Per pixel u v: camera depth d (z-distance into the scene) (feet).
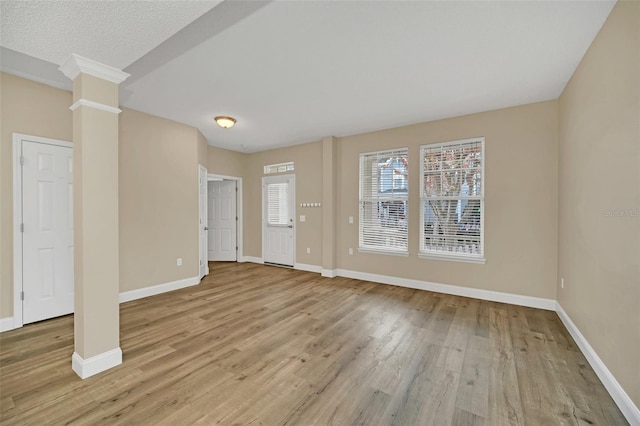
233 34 6.92
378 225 15.40
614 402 5.76
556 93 10.37
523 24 6.54
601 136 6.61
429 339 8.56
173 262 13.84
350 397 5.92
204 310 10.98
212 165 19.01
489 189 12.14
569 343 8.29
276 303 11.83
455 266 13.00
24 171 9.38
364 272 15.80
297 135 16.35
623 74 5.60
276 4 5.86
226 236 21.16
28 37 5.73
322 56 7.96
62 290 10.18
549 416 5.40
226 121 13.00
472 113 12.47
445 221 13.33
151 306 11.41
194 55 7.88
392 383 6.40
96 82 6.72
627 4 5.40
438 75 9.07
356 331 9.12
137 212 12.44
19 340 8.36
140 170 12.52
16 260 9.20
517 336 8.75
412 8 6.02
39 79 9.49
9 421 5.16
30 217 9.50
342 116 12.91
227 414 5.40
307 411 5.50
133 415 5.35
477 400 5.85
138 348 7.93
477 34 6.93
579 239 8.11
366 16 6.27
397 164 14.76
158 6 4.99
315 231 17.95
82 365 6.46
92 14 5.12
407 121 13.64
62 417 5.28
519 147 11.53
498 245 12.00
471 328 9.35
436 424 5.19
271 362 7.24
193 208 14.79
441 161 13.37
